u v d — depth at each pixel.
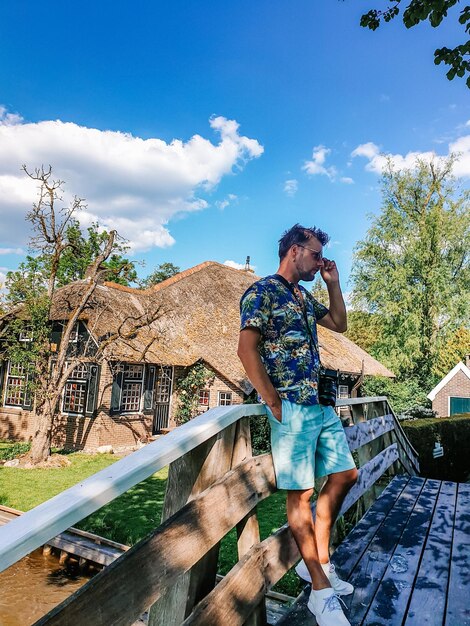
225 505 1.70
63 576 6.54
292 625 2.11
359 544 3.30
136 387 16.72
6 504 9.05
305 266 2.20
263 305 1.96
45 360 13.06
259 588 1.91
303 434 1.99
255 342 1.89
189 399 18.23
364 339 37.75
